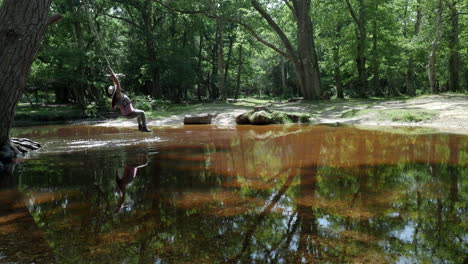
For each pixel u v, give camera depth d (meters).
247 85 73.00
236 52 49.31
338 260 1.97
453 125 10.94
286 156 6.23
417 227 2.49
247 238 2.35
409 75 33.84
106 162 6.06
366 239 2.29
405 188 3.66
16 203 3.47
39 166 5.90
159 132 12.38
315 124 13.80
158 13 38.06
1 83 6.79
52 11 28.95
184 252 2.13
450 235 2.32
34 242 2.36
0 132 7.12
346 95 51.59
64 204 3.38
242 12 28.62
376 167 4.94
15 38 6.61
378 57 32.16
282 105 23.34
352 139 8.38
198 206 3.19
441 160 5.33
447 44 24.66
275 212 2.94
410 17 34.62
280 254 2.07
